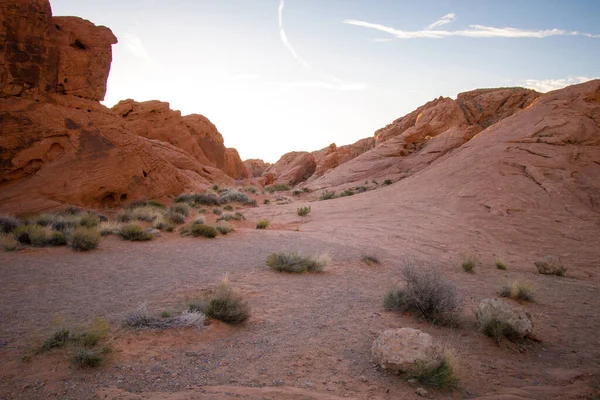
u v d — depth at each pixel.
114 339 5.52
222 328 6.41
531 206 22.33
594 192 23.06
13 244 12.04
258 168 114.81
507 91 72.69
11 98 21.72
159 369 4.77
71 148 22.86
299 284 10.08
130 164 25.77
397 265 13.72
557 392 4.67
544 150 28.12
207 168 47.75
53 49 23.70
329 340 6.24
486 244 18.30
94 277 9.44
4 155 20.48
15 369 4.50
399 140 56.84
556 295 10.61
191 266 11.32
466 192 25.59
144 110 48.50
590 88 33.31
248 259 12.72
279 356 5.46
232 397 3.93
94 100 26.27
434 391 4.66
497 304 7.06
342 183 50.62
